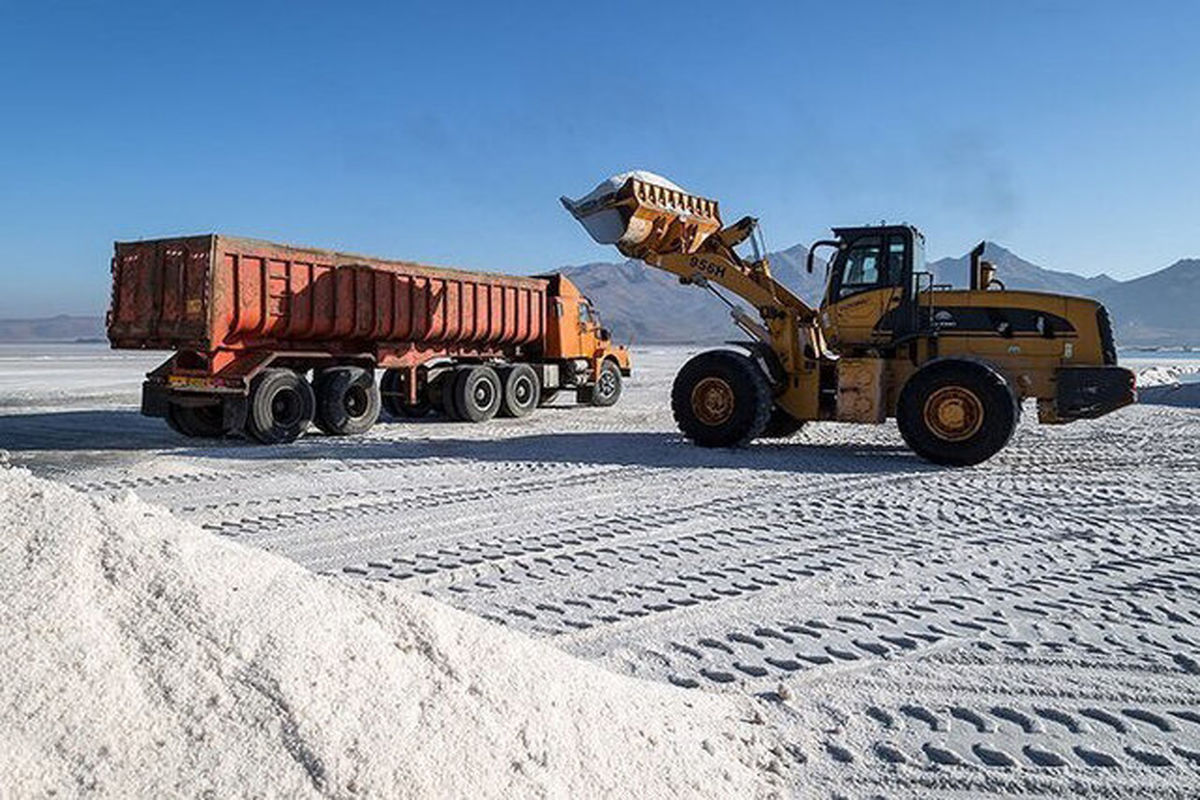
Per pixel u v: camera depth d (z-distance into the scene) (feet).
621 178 40.68
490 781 8.14
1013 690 13.69
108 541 8.93
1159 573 20.42
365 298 46.52
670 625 16.67
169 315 41.14
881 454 39.99
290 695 7.95
